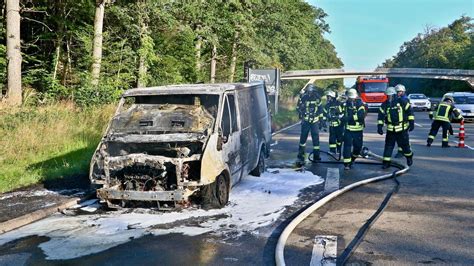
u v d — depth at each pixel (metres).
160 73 23.94
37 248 5.55
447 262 4.80
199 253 5.26
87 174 9.84
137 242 5.69
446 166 10.78
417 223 6.21
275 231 6.03
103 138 7.43
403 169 10.20
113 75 20.34
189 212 6.96
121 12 20.09
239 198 7.79
